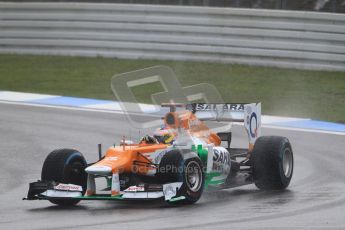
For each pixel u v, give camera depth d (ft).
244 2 271.49
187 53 263.70
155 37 266.77
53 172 112.98
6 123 195.42
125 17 270.26
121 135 180.24
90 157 157.69
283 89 233.96
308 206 110.52
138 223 98.32
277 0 266.57
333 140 175.73
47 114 206.69
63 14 279.08
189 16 261.65
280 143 124.36
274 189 125.90
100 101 224.33
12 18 285.64
